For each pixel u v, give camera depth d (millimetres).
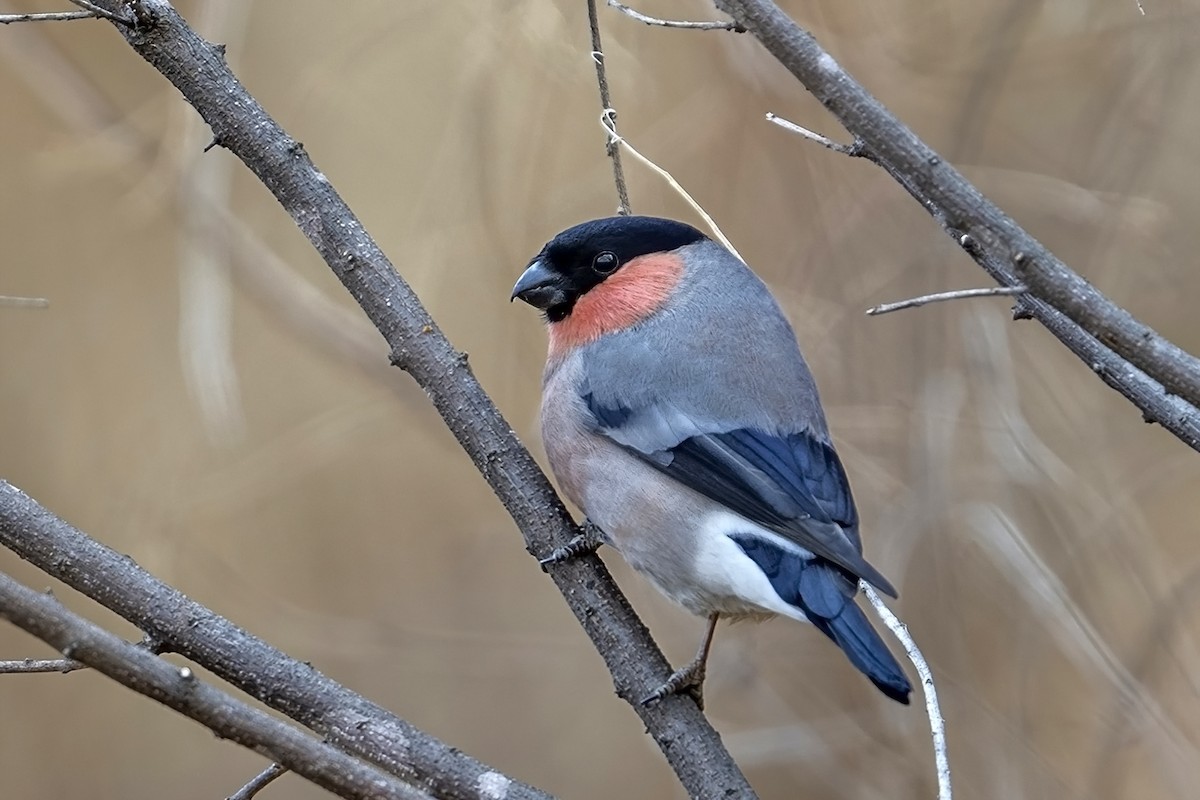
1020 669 10422
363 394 12570
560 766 12648
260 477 12633
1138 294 10977
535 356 11391
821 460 7375
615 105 10758
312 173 6988
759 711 11078
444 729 12742
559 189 10805
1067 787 10273
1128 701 10062
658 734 6523
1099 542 10523
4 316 12555
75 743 12539
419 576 13141
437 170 10977
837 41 10852
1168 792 10164
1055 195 10758
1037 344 11008
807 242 10891
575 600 6773
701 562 7188
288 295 11477
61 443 12516
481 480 13367
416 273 11000
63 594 12117
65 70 11609
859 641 6383
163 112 11758
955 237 5551
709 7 10625
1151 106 10805
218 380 10477
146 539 12109
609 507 7578
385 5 11422
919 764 10562
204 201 10812
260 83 11703
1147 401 5824
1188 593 10836
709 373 7613
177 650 5582
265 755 4602
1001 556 10188
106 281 12680
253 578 12805
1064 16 10758
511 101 10711
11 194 12500
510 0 10516
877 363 10805
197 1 10695
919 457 10547
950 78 10820
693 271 8133
